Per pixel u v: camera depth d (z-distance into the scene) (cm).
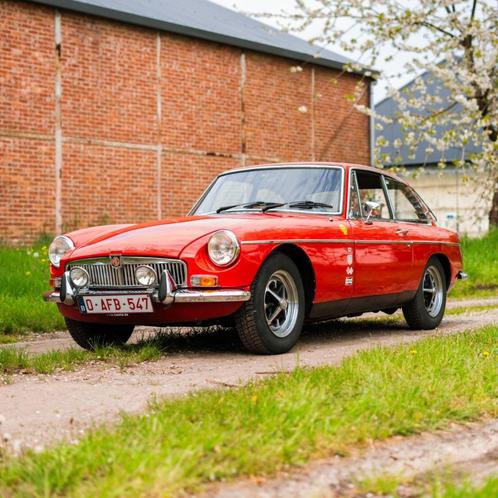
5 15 1391
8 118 1398
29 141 1423
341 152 1955
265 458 277
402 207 715
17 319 781
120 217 1545
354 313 653
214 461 273
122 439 285
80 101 1487
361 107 1678
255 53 1777
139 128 1573
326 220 602
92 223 1505
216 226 544
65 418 355
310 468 281
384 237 652
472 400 379
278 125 1825
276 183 646
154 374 473
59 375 471
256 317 535
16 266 1066
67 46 1469
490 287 1325
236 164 1741
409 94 1675
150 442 277
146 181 1585
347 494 258
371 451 305
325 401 348
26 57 1417
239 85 1745
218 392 369
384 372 411
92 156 1505
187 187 1655
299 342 637
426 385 385
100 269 547
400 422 333
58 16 1454
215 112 1702
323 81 1912
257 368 491
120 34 1541
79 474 254
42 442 310
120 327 623
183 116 1645
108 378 459
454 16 1532
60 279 570
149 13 1598
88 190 1499
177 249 524
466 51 1573
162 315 535
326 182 637
